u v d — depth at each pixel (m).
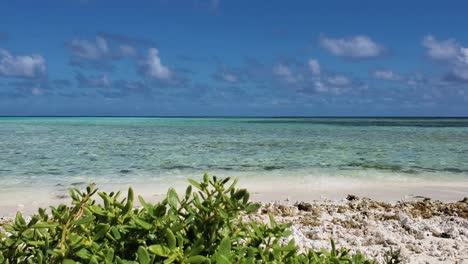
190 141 36.19
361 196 12.92
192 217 1.94
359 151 27.59
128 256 1.87
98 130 58.53
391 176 17.02
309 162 21.28
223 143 34.03
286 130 62.59
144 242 1.90
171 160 21.83
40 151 26.27
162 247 1.68
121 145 31.36
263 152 26.34
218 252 1.75
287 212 9.99
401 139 41.62
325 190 13.81
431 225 8.69
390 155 25.25
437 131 63.03
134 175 16.77
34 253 1.98
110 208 1.98
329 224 8.90
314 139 40.44
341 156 24.33
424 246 7.34
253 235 2.12
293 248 2.08
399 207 11.10
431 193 13.58
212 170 18.19
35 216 1.99
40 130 56.97
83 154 24.56
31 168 18.50
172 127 73.81
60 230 1.90
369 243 7.45
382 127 81.25
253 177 16.34
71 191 1.99
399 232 8.30
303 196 12.72
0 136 42.19
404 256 6.48
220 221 1.94
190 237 1.97
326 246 7.02
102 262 1.73
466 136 47.84
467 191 14.02
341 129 68.56
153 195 12.59
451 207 11.03
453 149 29.84
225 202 1.94
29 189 13.49
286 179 15.92
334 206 10.96
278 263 2.05
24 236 1.97
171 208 1.96
